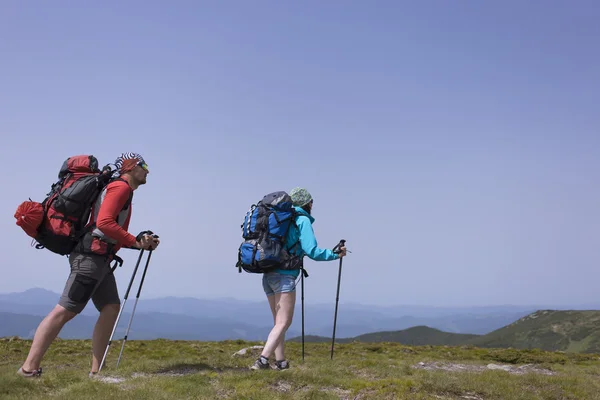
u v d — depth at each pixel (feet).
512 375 39.47
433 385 31.94
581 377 45.32
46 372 30.37
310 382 31.12
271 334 32.58
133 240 28.32
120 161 29.60
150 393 24.91
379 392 29.53
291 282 32.42
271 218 31.42
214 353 63.52
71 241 27.81
